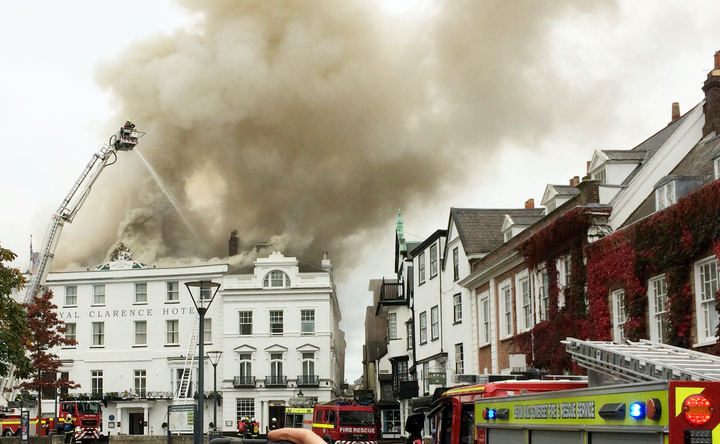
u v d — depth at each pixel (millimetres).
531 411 8891
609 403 7027
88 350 72062
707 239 19516
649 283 22062
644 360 9312
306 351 70250
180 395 69000
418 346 46719
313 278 71125
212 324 71562
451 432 14117
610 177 26891
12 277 28016
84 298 72938
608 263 23828
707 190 19422
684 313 20234
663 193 22609
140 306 72312
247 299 71188
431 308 44406
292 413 42844
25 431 35281
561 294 27281
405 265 55406
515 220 35469
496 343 33812
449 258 41125
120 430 69250
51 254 51281
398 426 66500
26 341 30453
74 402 49969
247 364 70312
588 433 7453
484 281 35719
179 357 71000
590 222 25391
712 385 5992
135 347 71750
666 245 21000
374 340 90938
